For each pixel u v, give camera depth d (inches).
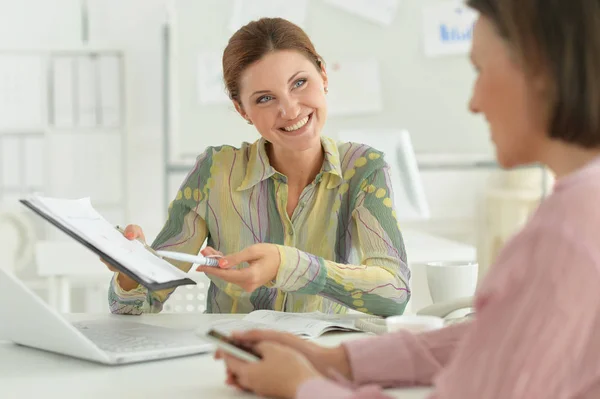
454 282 57.3
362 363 38.1
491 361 26.2
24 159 135.2
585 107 26.7
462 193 140.9
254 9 137.1
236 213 64.4
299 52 60.4
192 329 52.5
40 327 44.3
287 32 60.6
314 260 54.4
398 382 38.3
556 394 25.7
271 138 61.1
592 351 26.0
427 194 140.7
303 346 38.5
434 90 139.9
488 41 28.6
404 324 43.3
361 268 56.9
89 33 142.2
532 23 27.0
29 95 134.3
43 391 38.1
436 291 58.1
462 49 139.3
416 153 140.2
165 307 90.7
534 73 27.5
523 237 26.9
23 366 43.3
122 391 37.9
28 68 134.1
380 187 62.4
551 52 26.8
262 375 34.8
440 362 38.5
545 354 25.5
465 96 140.1
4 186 135.1
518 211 137.1
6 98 134.0
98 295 140.7
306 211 63.4
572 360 25.8
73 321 55.6
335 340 49.1
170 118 136.9
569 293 25.4
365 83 138.9
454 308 52.8
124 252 45.5
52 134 135.3
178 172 137.2
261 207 64.1
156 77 142.4
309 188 63.0
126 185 137.9
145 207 143.2
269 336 38.5
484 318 26.9
